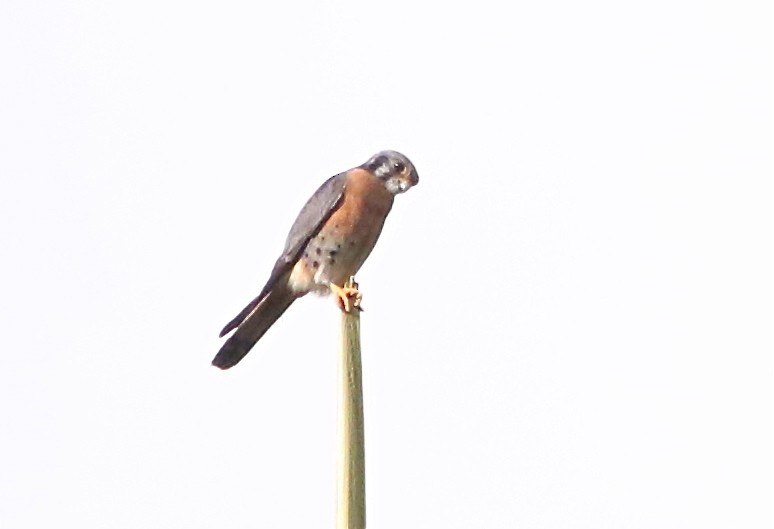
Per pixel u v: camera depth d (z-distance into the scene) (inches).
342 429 271.3
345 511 266.2
